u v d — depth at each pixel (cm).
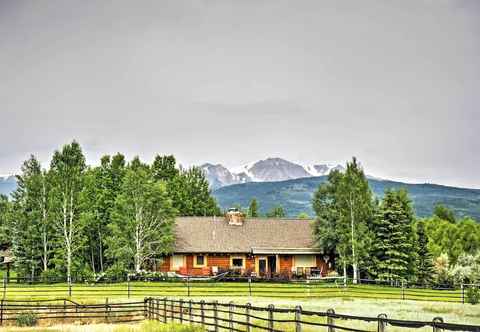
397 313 3375
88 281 6066
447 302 4853
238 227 8119
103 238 8119
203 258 7731
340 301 4806
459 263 8269
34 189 7575
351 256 6981
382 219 7238
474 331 1201
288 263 7769
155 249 7344
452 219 18825
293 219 8431
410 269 7144
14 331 3272
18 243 7500
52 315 4281
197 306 4019
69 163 7638
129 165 9500
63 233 7488
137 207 7169
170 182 10250
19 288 5562
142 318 4259
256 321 3031
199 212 10588
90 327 3478
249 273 7262
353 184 7194
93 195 8238
